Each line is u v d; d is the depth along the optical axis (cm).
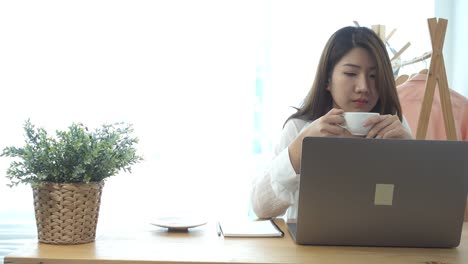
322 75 159
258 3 248
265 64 249
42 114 238
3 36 236
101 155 109
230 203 246
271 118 247
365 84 145
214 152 246
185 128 244
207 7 246
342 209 106
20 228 232
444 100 190
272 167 130
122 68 241
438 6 255
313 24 248
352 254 103
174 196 244
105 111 240
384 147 102
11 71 237
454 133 191
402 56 250
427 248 110
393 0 250
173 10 244
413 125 212
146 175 242
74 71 239
